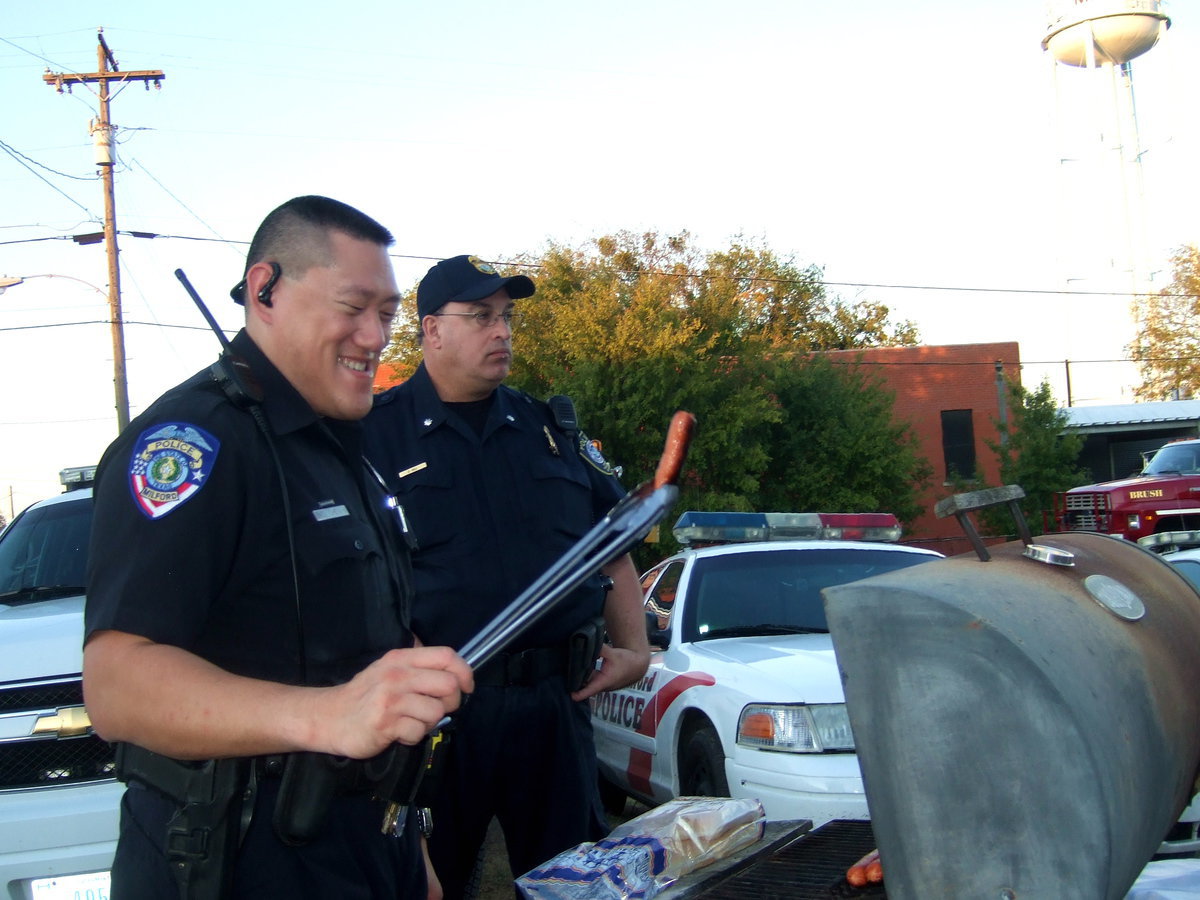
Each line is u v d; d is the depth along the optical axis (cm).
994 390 3014
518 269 2598
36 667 376
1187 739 194
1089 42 3378
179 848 176
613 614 363
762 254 4106
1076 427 2984
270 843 182
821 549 632
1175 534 659
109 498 174
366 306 197
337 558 190
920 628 188
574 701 338
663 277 2470
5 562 524
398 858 212
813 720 457
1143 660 190
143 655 164
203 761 178
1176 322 3750
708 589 603
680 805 314
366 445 344
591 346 2278
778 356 2455
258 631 184
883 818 190
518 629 162
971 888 181
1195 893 258
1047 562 208
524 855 340
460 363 343
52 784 370
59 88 2388
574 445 372
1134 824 179
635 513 153
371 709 154
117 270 2380
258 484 183
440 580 330
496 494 341
